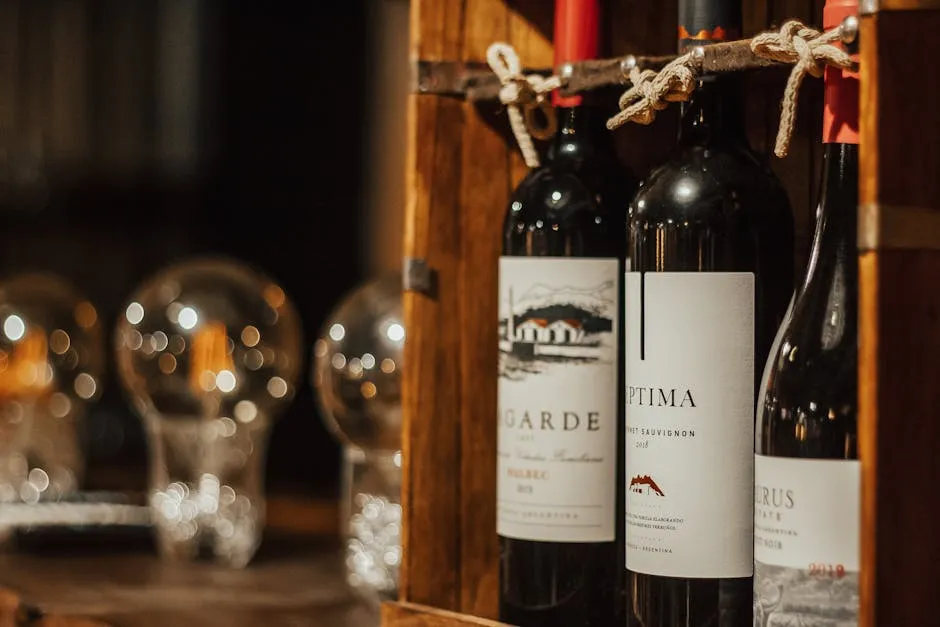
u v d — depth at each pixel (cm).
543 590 93
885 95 66
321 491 280
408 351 100
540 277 93
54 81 300
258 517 152
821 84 90
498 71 97
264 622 118
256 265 295
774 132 95
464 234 102
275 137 293
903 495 66
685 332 81
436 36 100
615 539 93
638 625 83
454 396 102
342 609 124
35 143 302
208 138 296
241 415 152
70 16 298
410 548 100
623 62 88
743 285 81
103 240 306
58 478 182
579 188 95
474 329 102
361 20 283
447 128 101
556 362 93
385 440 132
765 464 76
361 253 285
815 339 78
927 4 67
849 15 73
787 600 74
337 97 286
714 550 81
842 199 80
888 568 65
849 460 72
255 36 292
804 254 92
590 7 92
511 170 103
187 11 294
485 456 103
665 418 82
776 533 74
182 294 153
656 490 82
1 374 179
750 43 78
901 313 66
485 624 92
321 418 292
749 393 81
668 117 100
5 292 183
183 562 150
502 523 96
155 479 155
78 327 184
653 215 85
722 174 84
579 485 92
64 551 157
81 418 190
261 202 294
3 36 300
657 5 102
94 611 123
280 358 155
